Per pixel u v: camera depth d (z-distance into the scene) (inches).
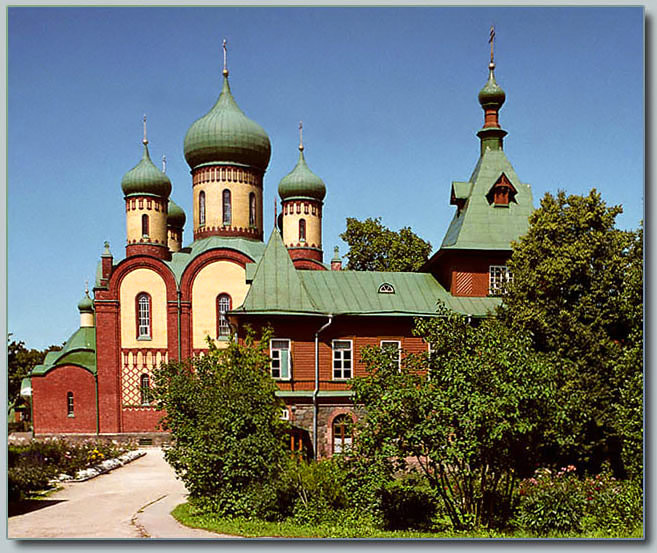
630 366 984.9
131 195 2098.9
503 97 1481.3
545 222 1127.6
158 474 1334.9
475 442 673.6
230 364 914.7
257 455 811.4
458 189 1450.5
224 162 2194.9
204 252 2000.5
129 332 1962.4
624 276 1099.3
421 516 772.0
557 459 993.5
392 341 1295.5
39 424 1920.5
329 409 1238.9
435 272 1456.7
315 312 1257.4
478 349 727.7
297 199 2343.8
